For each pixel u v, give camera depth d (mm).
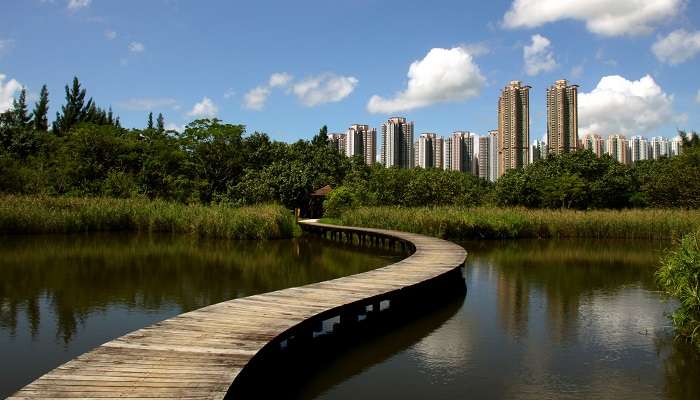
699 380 6367
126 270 14617
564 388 6113
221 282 12922
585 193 37031
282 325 6773
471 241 24031
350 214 29594
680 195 33469
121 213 26500
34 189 31516
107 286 12266
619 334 8391
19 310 9875
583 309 10172
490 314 9773
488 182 60625
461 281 13359
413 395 5891
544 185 37219
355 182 42500
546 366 6867
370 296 8672
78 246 19922
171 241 22250
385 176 43562
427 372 6652
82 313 9656
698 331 8219
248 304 8055
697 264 8430
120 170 38000
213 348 5766
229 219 23906
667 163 41219
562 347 7707
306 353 7414
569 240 24562
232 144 45344
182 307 10156
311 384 6230
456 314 9781
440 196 36438
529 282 13258
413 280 10258
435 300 11086
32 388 4520
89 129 38906
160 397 4379
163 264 15828
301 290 9203
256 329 6578
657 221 24734
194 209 26578
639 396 5875
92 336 8195
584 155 40844
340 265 16250
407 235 21047
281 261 16969
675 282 8812
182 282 12867
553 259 17781
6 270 14344
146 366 5148
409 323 9102
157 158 40688
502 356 7270
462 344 7855
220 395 4449
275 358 6902
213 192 41844
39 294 11312
